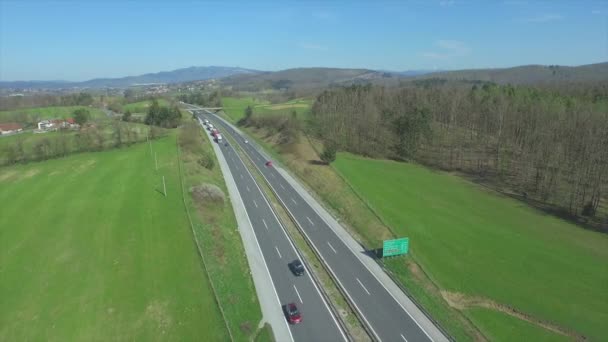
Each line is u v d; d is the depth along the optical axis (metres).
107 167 83.06
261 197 74.38
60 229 53.72
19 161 88.25
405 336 36.47
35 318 36.91
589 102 114.56
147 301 39.12
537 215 69.31
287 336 36.00
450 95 150.25
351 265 49.56
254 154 112.62
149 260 46.19
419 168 100.94
